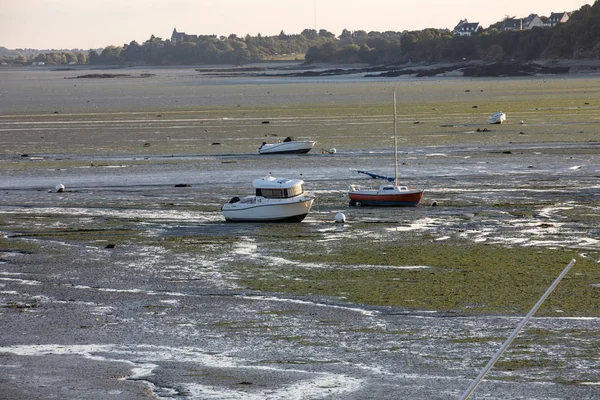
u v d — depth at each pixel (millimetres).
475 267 72625
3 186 122125
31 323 59031
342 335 55625
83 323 59031
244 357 51812
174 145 171125
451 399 44594
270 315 60438
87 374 49094
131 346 54156
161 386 47156
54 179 127562
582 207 99125
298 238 86375
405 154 150250
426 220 94062
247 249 81750
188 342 54844
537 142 163000
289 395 45531
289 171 133250
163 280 70625
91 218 98188
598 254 76562
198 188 118500
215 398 45344
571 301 61844
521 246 80312
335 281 69188
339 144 168500
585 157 140000
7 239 87188
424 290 65812
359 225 92312
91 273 73188
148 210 102938
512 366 49250
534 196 106750
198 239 86562
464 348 52594
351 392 45812
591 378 47250
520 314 59156
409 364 50000
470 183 117688
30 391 46500
